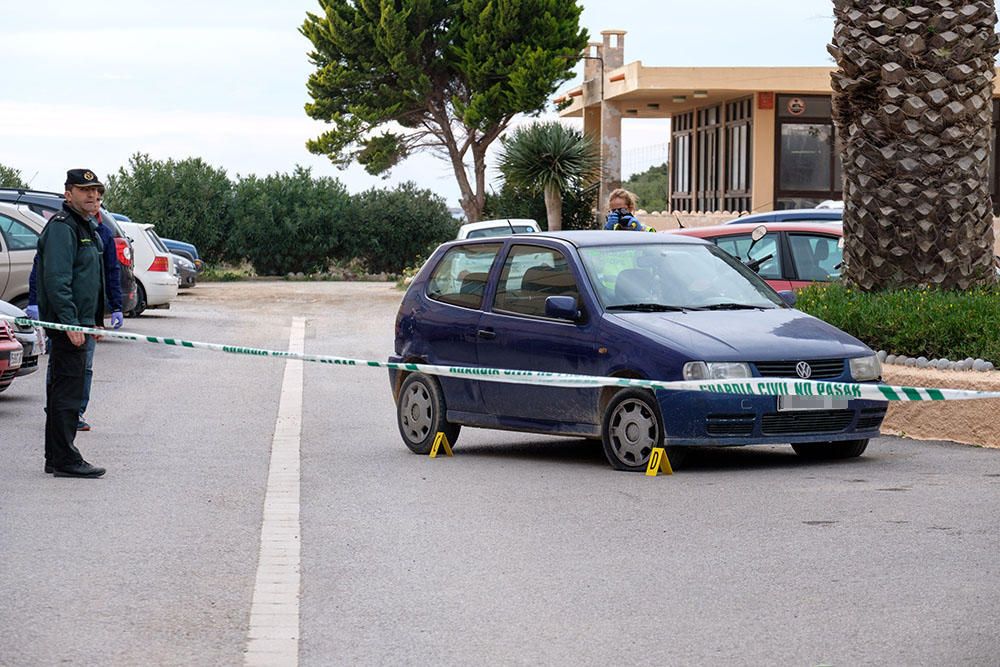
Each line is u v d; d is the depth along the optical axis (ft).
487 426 41.50
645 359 37.11
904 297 47.73
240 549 28.17
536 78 166.50
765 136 142.41
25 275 78.74
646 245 41.86
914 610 22.62
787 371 36.94
